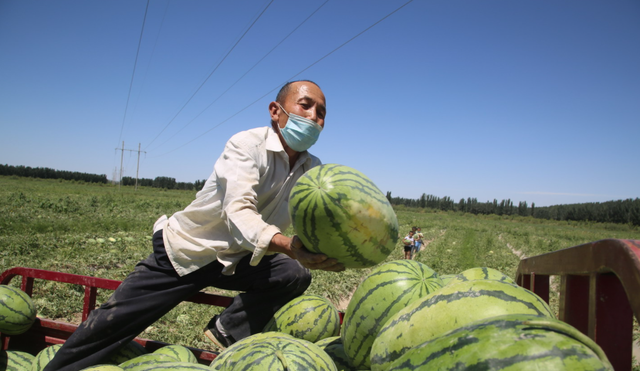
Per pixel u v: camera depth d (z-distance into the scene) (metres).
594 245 1.43
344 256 2.12
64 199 31.39
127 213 27.66
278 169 3.02
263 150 2.89
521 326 1.23
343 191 2.01
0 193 34.44
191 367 1.88
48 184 75.94
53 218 20.98
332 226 2.00
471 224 61.53
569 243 35.16
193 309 6.99
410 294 2.04
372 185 2.19
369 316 2.08
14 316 3.14
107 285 3.13
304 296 3.03
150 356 2.56
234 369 1.93
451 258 18.55
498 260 19.30
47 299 7.01
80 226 17.70
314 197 2.02
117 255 12.14
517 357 1.12
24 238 12.98
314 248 2.16
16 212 21.67
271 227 2.46
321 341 2.76
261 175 2.90
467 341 1.25
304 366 1.85
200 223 2.89
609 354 1.44
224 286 3.09
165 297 2.93
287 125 2.92
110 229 18.70
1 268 9.30
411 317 1.65
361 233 2.03
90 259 11.15
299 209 2.07
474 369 1.16
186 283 2.97
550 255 2.01
